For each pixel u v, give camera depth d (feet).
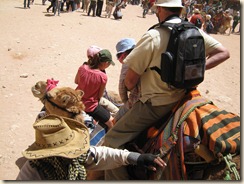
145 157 10.37
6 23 55.36
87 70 17.07
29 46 44.55
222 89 40.40
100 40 53.06
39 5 78.89
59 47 45.75
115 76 38.27
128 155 10.44
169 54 10.95
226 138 10.61
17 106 28.37
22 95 30.55
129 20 77.25
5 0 78.54
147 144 11.84
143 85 12.32
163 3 11.88
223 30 81.61
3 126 25.03
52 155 9.16
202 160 11.09
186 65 10.93
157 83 11.89
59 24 59.41
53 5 67.92
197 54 11.05
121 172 12.42
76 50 45.57
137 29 67.15
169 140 11.15
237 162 10.60
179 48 10.84
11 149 22.43
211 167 10.93
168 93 11.82
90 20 68.03
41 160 9.56
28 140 23.68
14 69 36.52
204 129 10.77
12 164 20.98
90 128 16.30
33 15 65.10
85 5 77.36
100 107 17.22
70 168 9.53
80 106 11.23
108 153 10.38
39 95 14.51
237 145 10.54
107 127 17.08
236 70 48.98
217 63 12.23
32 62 39.27
